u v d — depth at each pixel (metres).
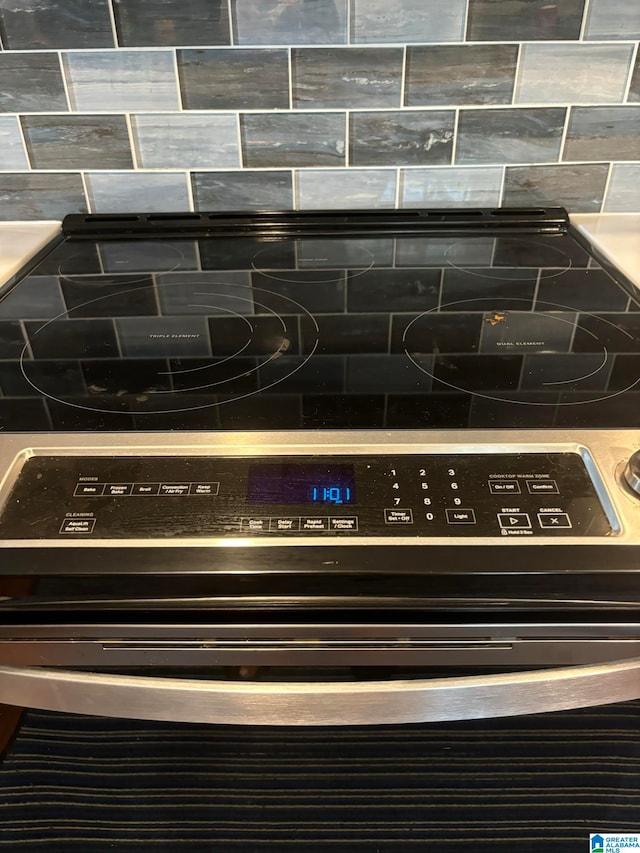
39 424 0.58
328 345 0.71
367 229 1.00
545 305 0.79
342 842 0.87
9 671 0.56
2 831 0.87
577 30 0.87
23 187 0.99
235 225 1.00
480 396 0.62
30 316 0.78
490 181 1.00
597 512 0.50
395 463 0.54
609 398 0.61
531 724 0.97
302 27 0.86
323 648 0.53
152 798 0.90
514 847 0.86
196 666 0.55
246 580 0.47
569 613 0.50
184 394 0.63
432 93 0.92
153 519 0.50
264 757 0.93
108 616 0.51
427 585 0.47
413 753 0.94
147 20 0.86
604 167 0.98
